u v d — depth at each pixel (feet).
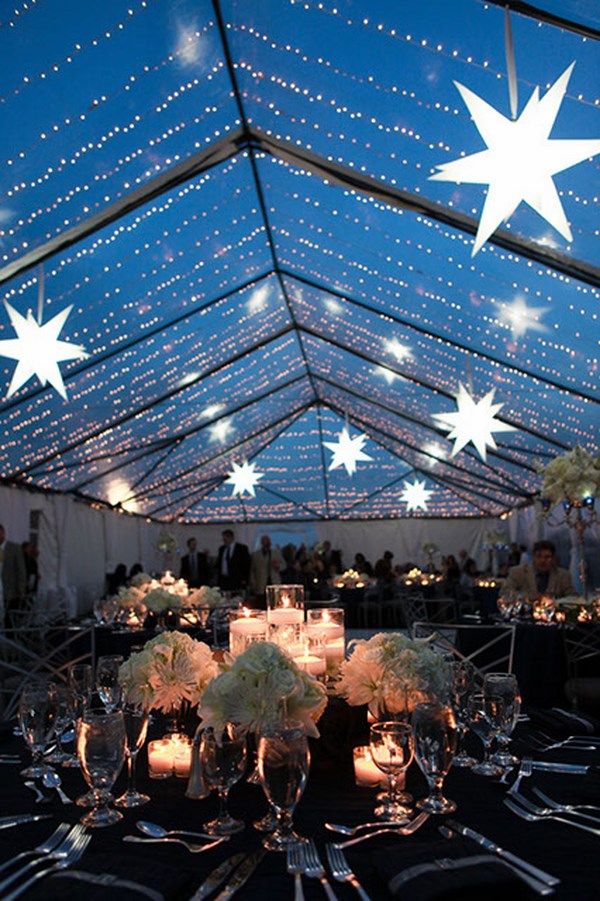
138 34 14.05
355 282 24.80
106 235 19.36
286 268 25.86
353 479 57.06
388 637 6.68
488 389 29.12
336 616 7.73
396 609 41.91
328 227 21.57
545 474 19.16
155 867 4.38
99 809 5.52
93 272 20.67
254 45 15.14
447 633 21.42
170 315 25.59
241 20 14.46
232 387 36.63
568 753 6.97
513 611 19.38
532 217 16.57
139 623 19.84
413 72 14.40
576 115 13.76
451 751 5.46
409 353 29.45
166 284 23.30
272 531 63.10
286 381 40.04
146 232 20.08
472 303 22.39
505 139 9.05
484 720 6.53
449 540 61.77
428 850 4.51
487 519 61.41
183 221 20.44
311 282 26.25
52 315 21.85
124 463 40.70
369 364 33.53
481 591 36.58
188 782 6.17
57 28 13.28
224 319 28.07
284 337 33.37
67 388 26.63
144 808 5.64
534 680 16.37
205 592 20.01
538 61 13.01
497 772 6.34
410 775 6.38
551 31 12.22
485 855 4.42
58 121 15.38
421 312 24.79
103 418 31.76
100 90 14.98
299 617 7.75
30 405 26.48
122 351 26.35
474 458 42.70
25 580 31.17
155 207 19.26
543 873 4.36
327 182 18.63
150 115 16.24
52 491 38.50
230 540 36.83
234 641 7.64
